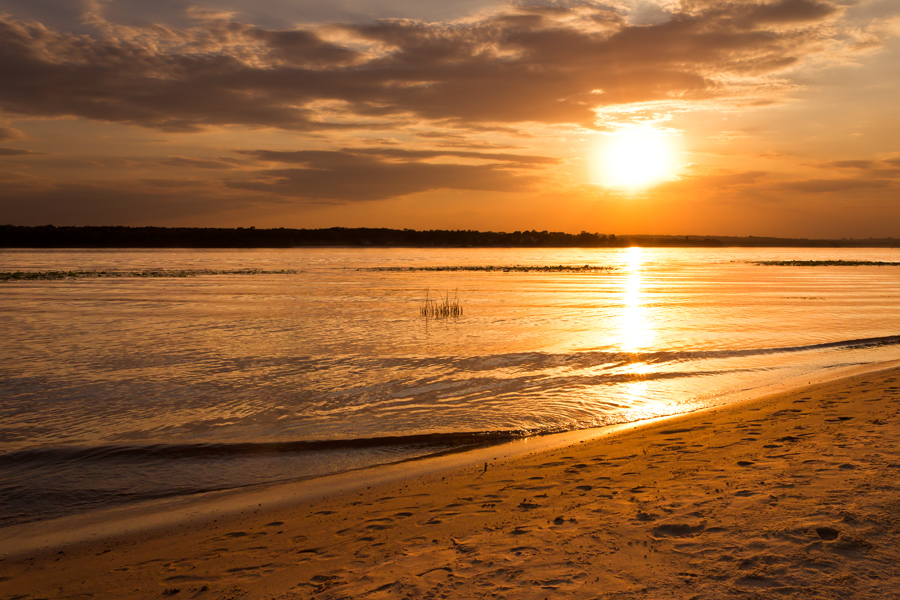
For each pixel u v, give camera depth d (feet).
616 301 131.23
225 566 19.12
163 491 30.12
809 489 20.45
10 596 18.42
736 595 13.92
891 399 36.58
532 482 25.73
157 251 631.97
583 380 54.44
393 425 41.32
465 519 21.25
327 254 564.71
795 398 41.01
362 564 17.76
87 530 25.25
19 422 42.88
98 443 37.96
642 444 31.60
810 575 14.56
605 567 15.85
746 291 160.56
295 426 41.45
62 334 82.38
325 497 27.50
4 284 174.09
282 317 101.71
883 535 16.40
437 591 15.19
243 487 30.27
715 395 48.03
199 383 54.29
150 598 17.03
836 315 104.68
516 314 107.14
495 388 51.67
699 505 19.95
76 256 451.53
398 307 118.32
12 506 28.43
